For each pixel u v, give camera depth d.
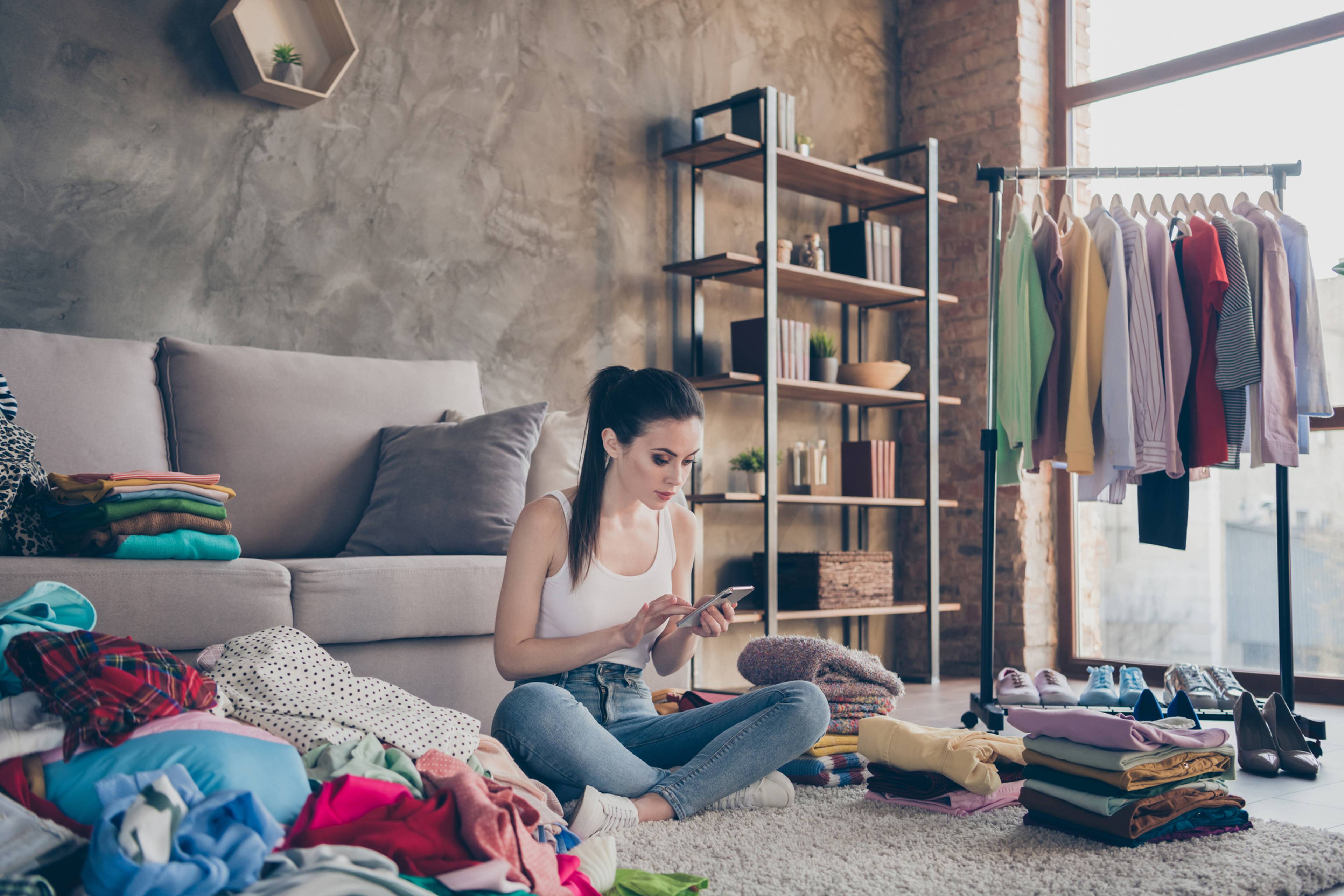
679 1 4.39
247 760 1.21
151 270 3.10
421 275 3.63
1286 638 2.89
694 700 2.41
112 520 2.12
